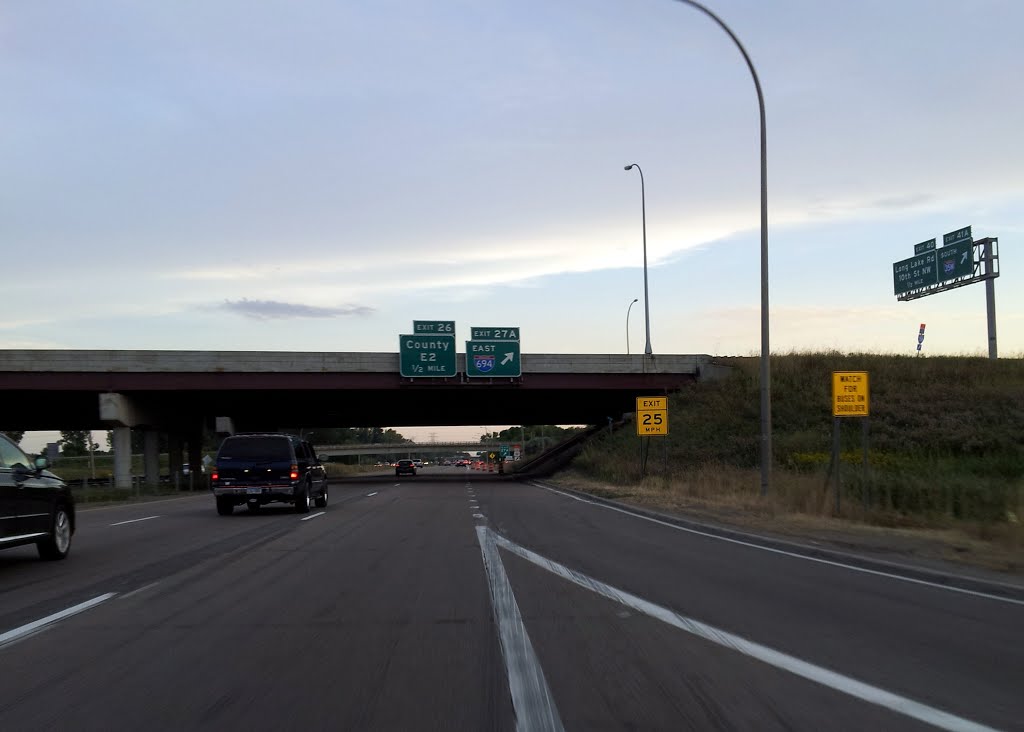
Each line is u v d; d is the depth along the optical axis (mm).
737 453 40969
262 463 24484
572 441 79438
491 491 39844
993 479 25422
